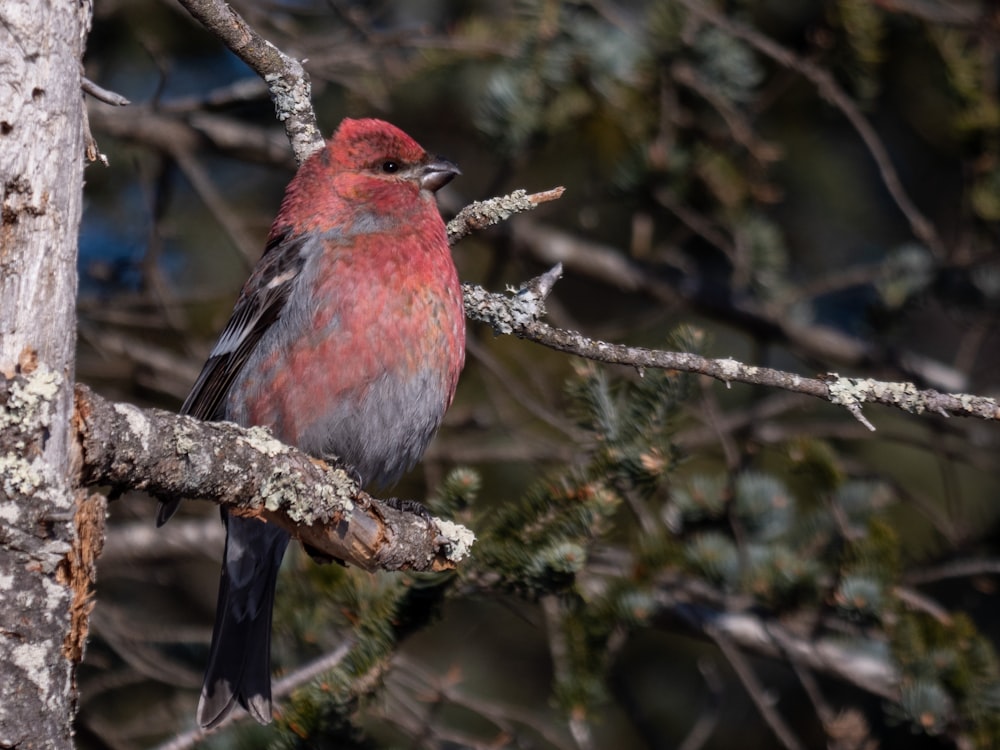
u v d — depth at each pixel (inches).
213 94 426.9
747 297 513.3
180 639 414.0
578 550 288.4
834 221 540.1
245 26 294.8
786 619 346.9
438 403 300.8
